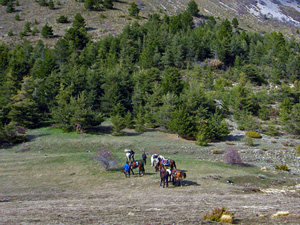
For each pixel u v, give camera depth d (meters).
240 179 23.86
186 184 21.20
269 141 41.56
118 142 36.47
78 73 53.97
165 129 45.34
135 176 23.31
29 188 20.09
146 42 81.25
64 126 41.47
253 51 82.62
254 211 13.47
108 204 15.38
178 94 53.03
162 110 44.38
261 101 60.16
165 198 17.00
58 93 49.56
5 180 21.89
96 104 54.88
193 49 78.38
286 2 187.88
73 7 125.69
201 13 138.12
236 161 29.09
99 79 55.56
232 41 80.50
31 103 43.25
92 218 11.94
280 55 78.00
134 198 17.20
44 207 14.55
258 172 26.94
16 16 109.12
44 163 26.38
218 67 77.62
